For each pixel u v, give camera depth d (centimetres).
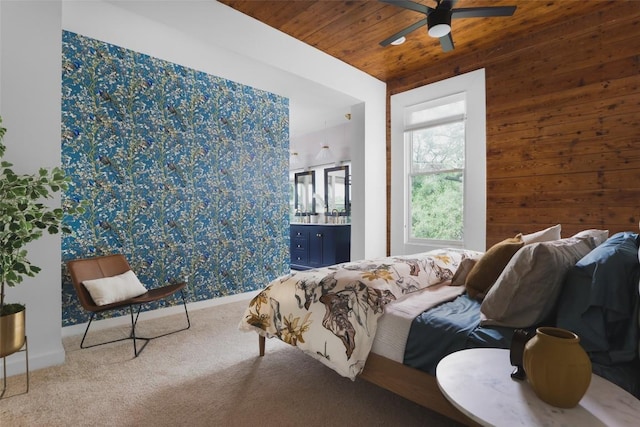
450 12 244
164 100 332
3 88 203
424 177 421
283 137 437
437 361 144
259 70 338
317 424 160
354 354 164
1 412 167
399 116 436
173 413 167
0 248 170
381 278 188
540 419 83
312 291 193
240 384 196
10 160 204
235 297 388
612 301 117
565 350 89
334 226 532
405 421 162
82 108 283
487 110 361
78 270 250
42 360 214
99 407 172
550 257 136
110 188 299
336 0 285
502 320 143
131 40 288
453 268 243
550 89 321
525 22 314
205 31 282
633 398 94
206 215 365
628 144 280
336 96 409
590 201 298
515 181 341
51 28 219
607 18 291
